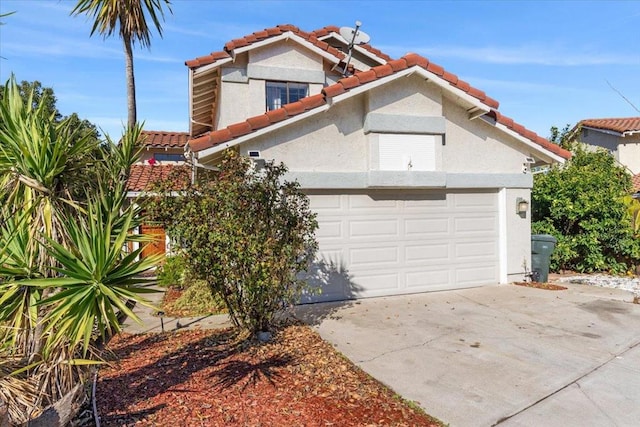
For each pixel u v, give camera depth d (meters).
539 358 6.08
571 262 13.62
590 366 5.81
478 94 10.08
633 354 6.26
